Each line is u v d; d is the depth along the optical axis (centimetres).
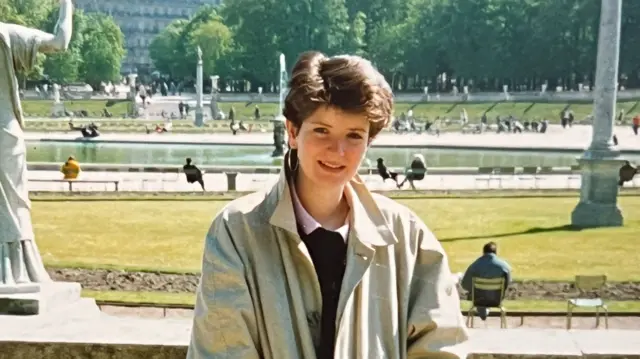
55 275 1761
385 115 358
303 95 348
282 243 356
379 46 13825
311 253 366
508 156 6034
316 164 355
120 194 3297
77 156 5784
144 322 646
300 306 351
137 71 19562
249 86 14425
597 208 2591
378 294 361
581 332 622
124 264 1898
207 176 4122
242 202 367
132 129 8488
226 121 10306
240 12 14225
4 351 601
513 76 12588
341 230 369
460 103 11731
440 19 13112
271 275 351
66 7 912
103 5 19162
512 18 12462
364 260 359
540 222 2647
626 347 582
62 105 11206
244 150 6438
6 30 870
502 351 573
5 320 666
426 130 8600
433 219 2708
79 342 603
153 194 3309
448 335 360
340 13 14012
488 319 1442
